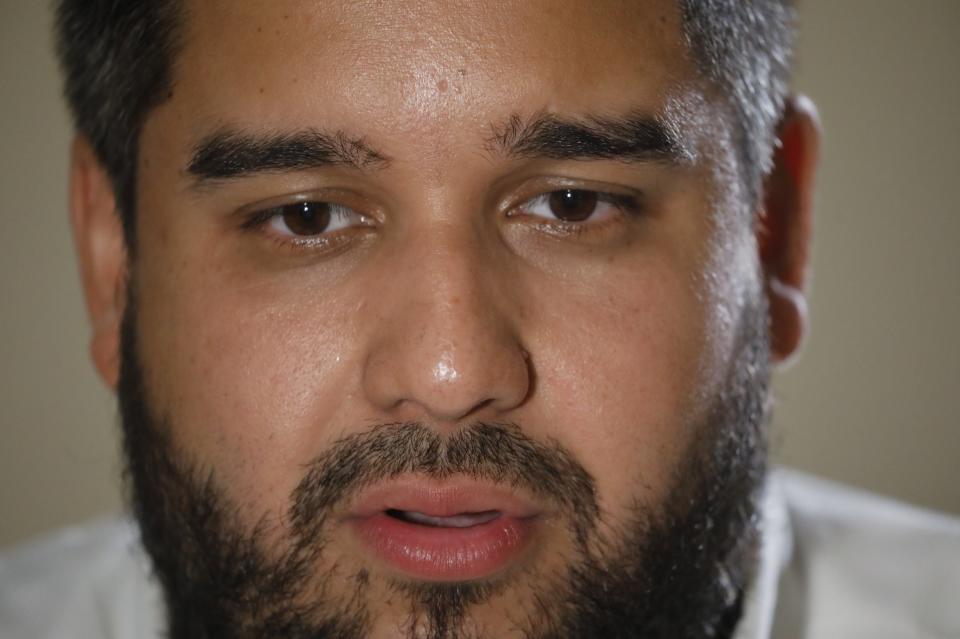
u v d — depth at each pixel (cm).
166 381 108
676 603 107
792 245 130
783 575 139
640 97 98
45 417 240
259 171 97
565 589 101
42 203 233
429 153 94
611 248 101
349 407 99
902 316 239
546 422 99
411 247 95
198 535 107
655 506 103
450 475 97
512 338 96
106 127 118
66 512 242
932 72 232
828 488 161
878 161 235
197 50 100
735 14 110
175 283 105
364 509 99
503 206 99
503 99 94
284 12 96
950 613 135
